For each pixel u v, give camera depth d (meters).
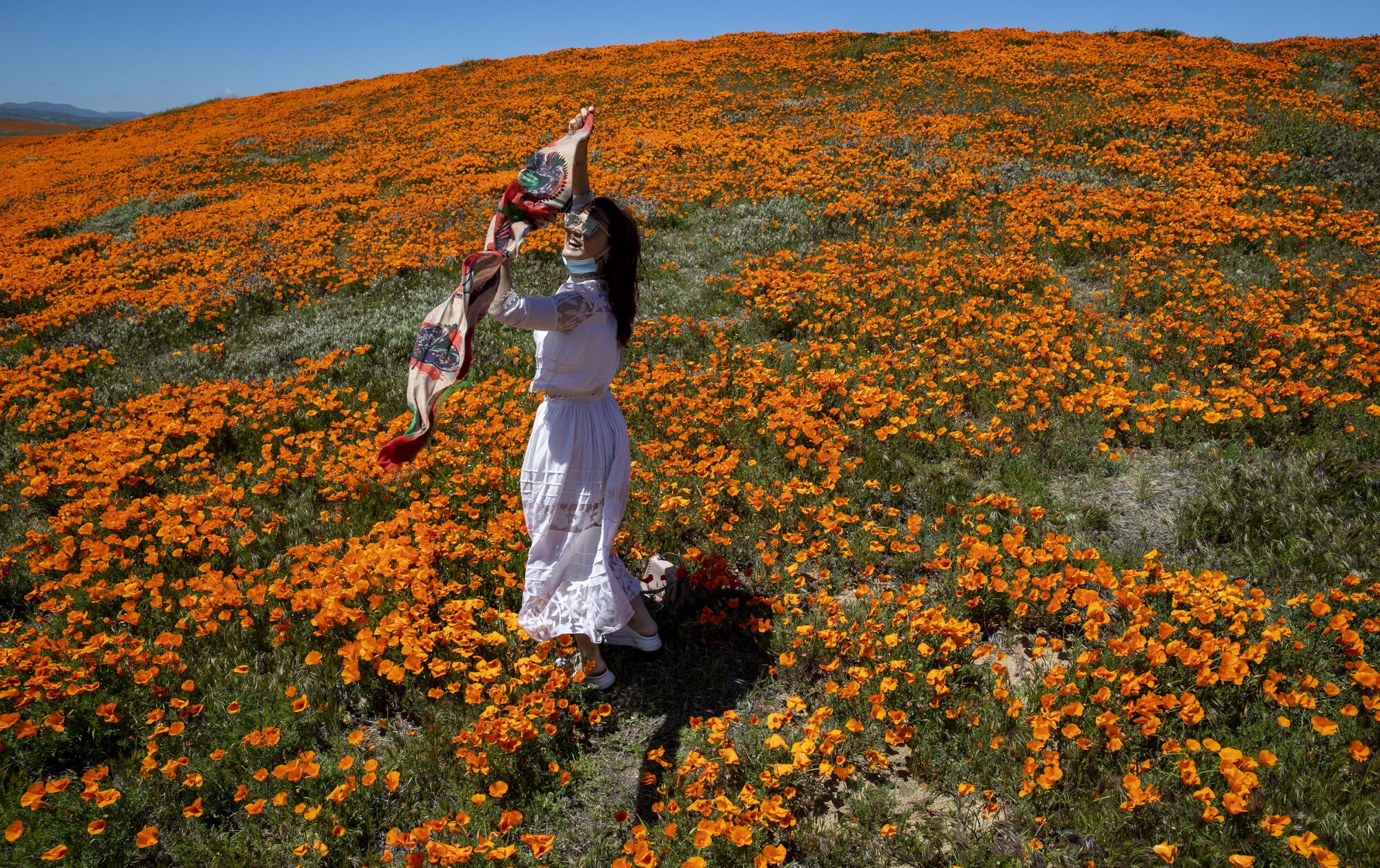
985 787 2.58
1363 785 2.39
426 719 2.99
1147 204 9.02
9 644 3.55
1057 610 3.27
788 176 12.07
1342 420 4.54
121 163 23.48
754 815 2.39
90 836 2.50
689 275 8.75
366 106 26.20
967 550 3.60
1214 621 3.05
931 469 4.49
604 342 2.69
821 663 3.17
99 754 2.94
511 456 4.93
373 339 7.31
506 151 17.05
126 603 3.53
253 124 27.06
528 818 2.60
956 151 12.40
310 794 2.67
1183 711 2.59
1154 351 5.53
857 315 6.96
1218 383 5.07
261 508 4.59
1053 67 18.73
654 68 23.88
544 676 3.07
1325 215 8.39
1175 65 18.05
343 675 3.01
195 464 5.07
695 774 2.64
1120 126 13.16
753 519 4.18
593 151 15.23
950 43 22.44
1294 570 3.36
